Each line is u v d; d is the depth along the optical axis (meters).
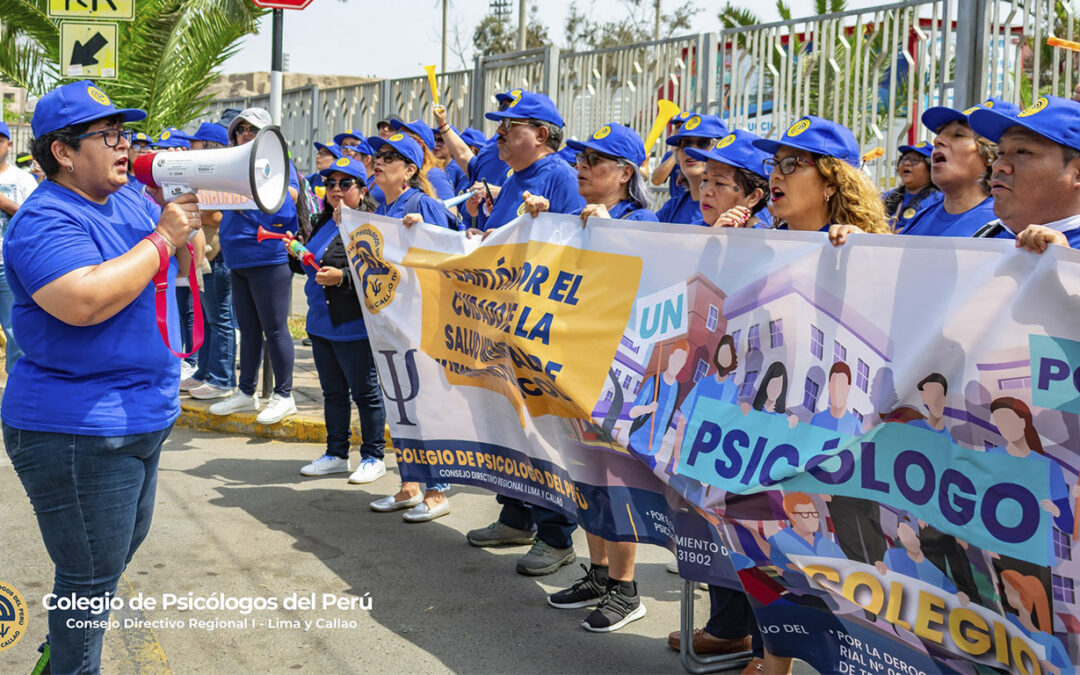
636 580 4.71
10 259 2.84
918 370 2.70
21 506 5.39
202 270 7.49
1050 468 2.46
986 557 2.58
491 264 4.21
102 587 3.03
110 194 3.08
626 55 8.68
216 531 5.19
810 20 6.95
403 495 5.62
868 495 2.83
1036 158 2.71
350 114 13.29
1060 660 2.46
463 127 11.05
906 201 5.24
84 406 2.87
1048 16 5.75
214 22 12.39
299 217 6.86
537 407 4.04
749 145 3.98
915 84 6.30
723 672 3.74
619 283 3.68
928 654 2.74
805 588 3.01
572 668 3.74
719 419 3.25
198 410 7.51
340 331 5.89
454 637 3.99
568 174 4.98
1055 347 2.43
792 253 3.04
